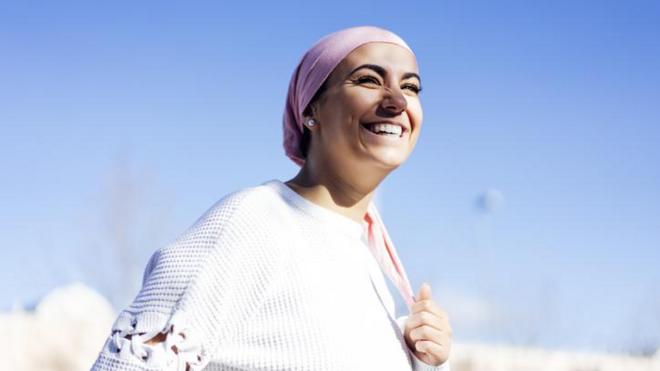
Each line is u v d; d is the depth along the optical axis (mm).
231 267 2082
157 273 2086
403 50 2461
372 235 2686
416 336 2502
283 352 2102
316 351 2117
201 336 2000
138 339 1973
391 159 2371
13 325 13625
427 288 2559
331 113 2398
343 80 2396
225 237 2113
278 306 2131
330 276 2248
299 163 2594
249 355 2084
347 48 2402
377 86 2402
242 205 2197
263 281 2121
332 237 2326
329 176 2422
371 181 2422
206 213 2211
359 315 2254
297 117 2521
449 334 2551
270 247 2150
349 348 2164
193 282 2041
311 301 2158
